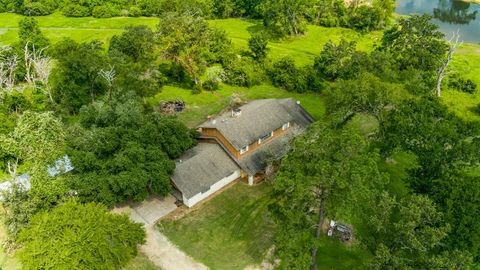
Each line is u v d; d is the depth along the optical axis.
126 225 48.75
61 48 80.19
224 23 132.25
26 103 74.44
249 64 94.06
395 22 131.75
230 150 61.62
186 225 54.88
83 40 116.44
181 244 52.22
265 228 54.44
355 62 87.69
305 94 88.94
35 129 59.72
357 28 124.88
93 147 56.34
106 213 49.94
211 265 49.50
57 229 46.31
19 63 89.12
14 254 50.62
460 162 53.28
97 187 52.59
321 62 95.75
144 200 58.59
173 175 56.97
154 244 52.16
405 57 86.44
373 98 61.94
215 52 97.56
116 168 54.03
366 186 39.66
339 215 39.34
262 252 51.06
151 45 86.75
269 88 91.19
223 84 92.12
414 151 55.06
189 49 84.31
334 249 51.28
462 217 43.91
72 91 77.19
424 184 50.34
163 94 87.06
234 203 58.44
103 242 45.81
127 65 78.75
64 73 76.31
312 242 41.69
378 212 42.06
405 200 41.81
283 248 42.00
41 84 81.81
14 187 51.12
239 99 83.94
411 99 59.12
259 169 61.38
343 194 38.72
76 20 132.25
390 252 40.28
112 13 135.25
